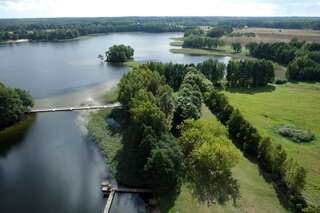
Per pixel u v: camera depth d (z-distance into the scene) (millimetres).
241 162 57656
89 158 61062
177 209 44594
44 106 88312
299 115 85875
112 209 46344
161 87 78062
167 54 193125
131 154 58188
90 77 124250
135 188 50656
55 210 46344
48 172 56219
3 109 72125
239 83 120312
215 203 46156
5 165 58312
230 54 198500
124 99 77062
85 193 50250
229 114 74312
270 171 54531
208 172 53125
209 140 53594
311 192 50062
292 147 66000
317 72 128625
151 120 54812
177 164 49219
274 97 103562
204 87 98875
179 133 66375
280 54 169000
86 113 83500
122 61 160500
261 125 77750
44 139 68625
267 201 47156
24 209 46406
